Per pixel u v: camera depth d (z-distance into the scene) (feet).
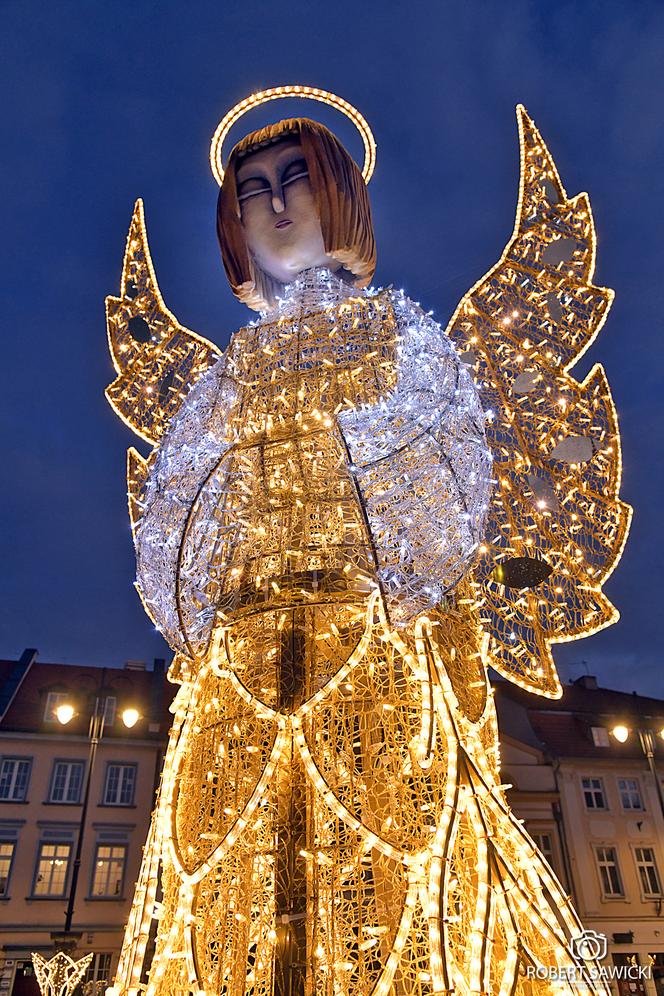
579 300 21.42
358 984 14.39
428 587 15.62
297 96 23.38
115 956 61.52
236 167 21.35
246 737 15.79
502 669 19.83
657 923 65.46
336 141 21.01
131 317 24.31
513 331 21.90
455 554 16.06
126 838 65.62
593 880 66.13
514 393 21.45
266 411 17.88
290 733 14.84
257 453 16.89
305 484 16.16
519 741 71.97
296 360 18.10
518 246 22.38
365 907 14.64
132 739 69.10
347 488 16.15
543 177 22.61
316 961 13.58
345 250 20.72
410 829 14.42
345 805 14.35
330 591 15.52
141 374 23.85
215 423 17.95
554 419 20.92
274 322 19.44
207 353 24.02
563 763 70.69
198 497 15.81
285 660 15.48
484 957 12.94
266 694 15.55
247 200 21.31
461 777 14.51
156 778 68.28
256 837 16.83
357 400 17.83
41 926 61.31
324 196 20.38
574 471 20.49
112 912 62.90
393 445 15.89
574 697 81.66
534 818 68.08
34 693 72.49
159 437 23.30
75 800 66.18
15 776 66.13
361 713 15.52
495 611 20.24
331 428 16.43
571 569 20.16
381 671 16.24
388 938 14.02
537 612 20.21
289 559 16.72
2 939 60.29
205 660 16.12
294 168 20.86
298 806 14.46
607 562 19.81
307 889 14.06
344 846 14.35
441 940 12.52
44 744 67.67
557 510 20.52
